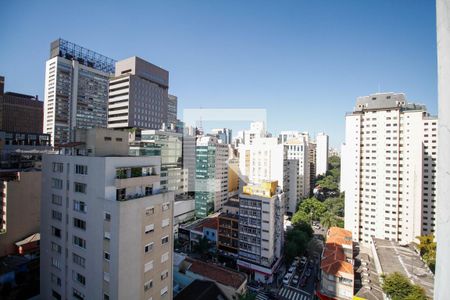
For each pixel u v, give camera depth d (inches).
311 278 2037.4
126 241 885.8
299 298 1764.3
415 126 2470.5
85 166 968.3
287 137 5423.2
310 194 4803.2
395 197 2546.8
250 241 2055.9
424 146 2466.8
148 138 2938.0
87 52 4975.4
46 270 1126.4
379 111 2640.3
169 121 5246.1
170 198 1068.5
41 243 1144.2
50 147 2605.8
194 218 2851.9
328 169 6186.0
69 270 1023.6
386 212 2591.0
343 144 3941.9
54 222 1091.3
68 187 1031.0
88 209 953.5
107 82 5167.3
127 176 975.6
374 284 1801.2
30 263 1519.4
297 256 2301.9
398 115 2546.8
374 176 2655.0
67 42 4658.0
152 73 4835.1
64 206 1047.0
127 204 887.1
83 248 969.5
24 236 1804.9
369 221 2677.2
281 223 2266.2
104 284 898.1
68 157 1032.8
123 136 1131.3
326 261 1820.9
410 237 2471.7
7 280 1391.5
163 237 1036.5
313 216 3385.8
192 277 1540.4
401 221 2534.5
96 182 930.7
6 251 1704.0
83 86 4741.6
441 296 190.1
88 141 1049.5
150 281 979.9
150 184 1052.5
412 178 2469.2
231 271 1574.8
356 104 2834.6
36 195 1886.1
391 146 2573.8
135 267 917.8
